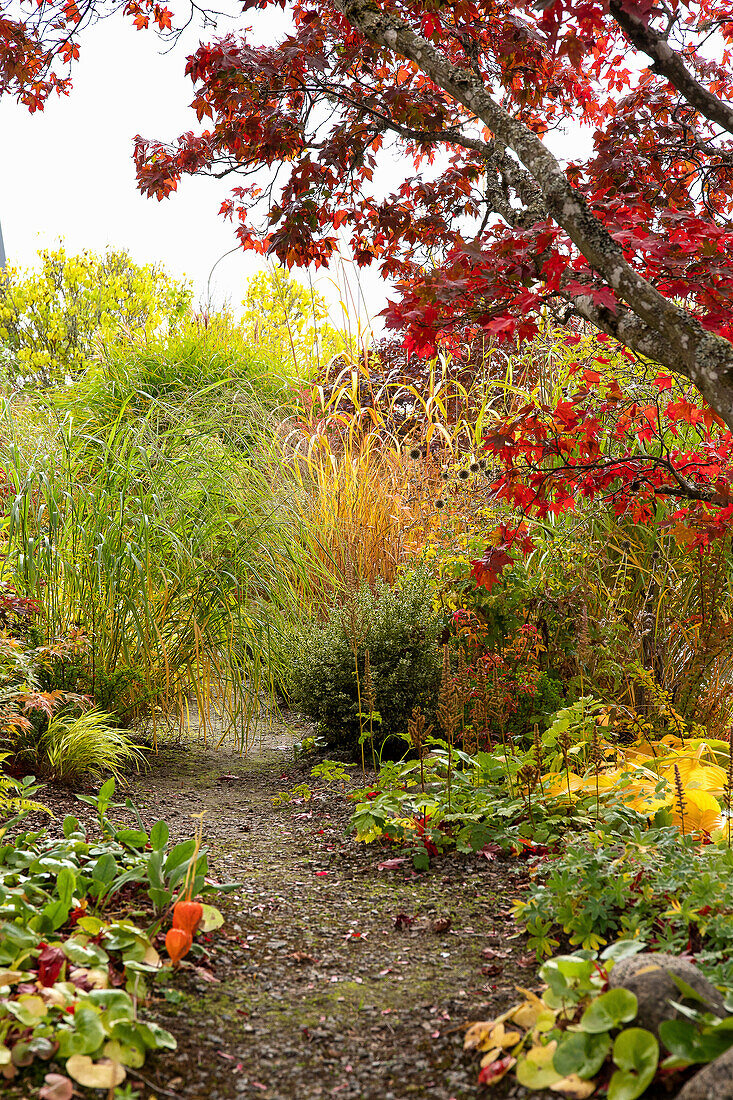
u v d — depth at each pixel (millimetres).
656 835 2682
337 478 6301
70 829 2838
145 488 5059
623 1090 1637
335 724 4691
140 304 12531
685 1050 1648
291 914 2768
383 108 3922
